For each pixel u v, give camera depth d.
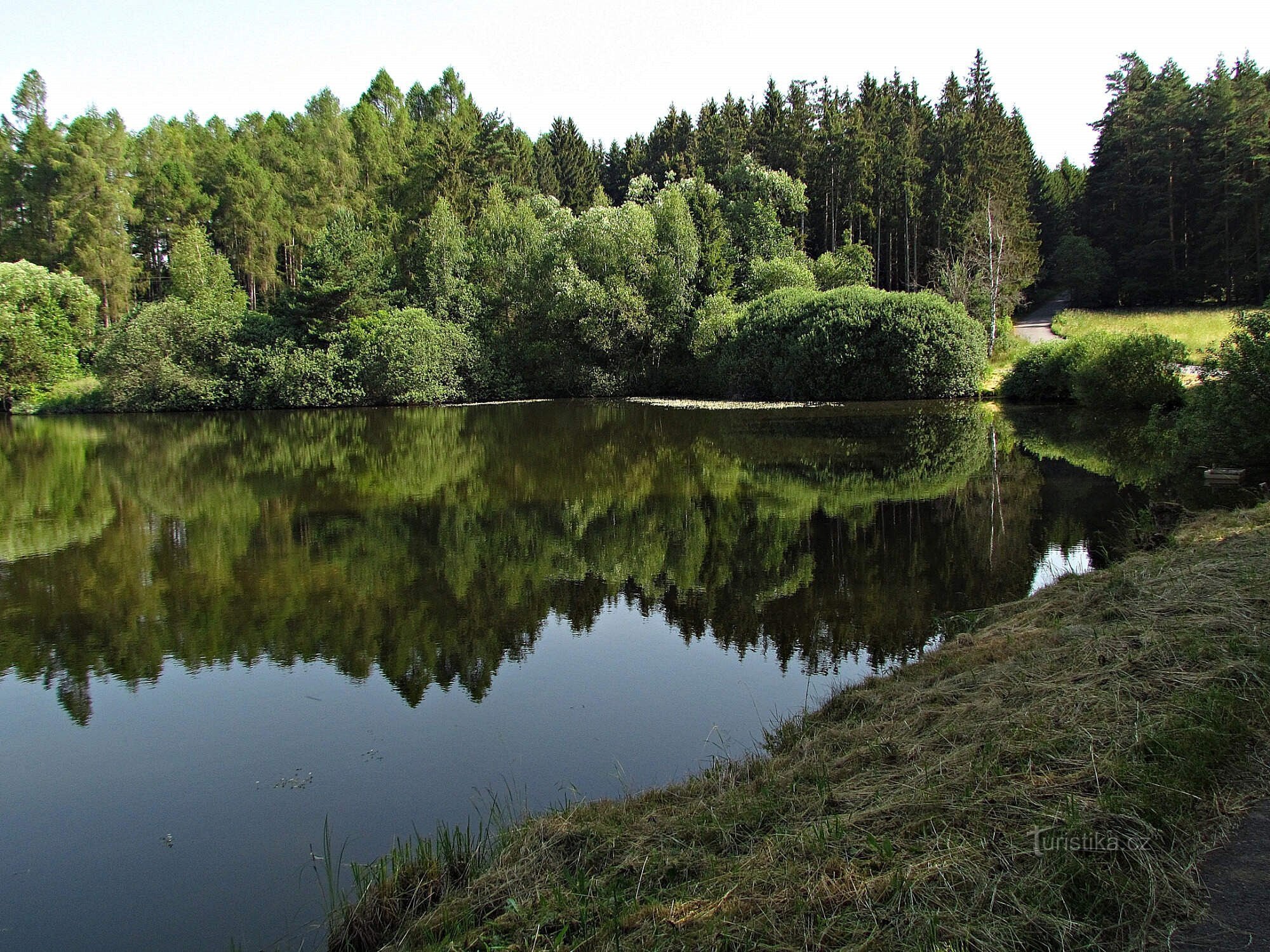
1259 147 45.81
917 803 3.79
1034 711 4.58
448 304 41.28
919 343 31.67
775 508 13.48
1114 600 6.53
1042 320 51.38
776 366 34.28
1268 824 3.25
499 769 5.56
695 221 43.50
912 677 6.20
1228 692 4.23
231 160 51.81
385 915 3.84
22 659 7.82
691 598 9.13
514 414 31.97
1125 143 56.34
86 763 5.82
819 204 55.97
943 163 51.88
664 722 6.20
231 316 38.72
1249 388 13.20
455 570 10.51
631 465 18.56
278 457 21.55
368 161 59.03
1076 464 16.27
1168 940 2.73
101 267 45.78
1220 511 10.08
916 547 10.73
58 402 36.97
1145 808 3.35
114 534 12.96
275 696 6.89
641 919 3.29
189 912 4.20
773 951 2.94
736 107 68.38
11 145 48.16
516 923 3.44
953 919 2.95
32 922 4.16
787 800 4.21
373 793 5.31
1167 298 52.62
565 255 40.00
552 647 7.84
